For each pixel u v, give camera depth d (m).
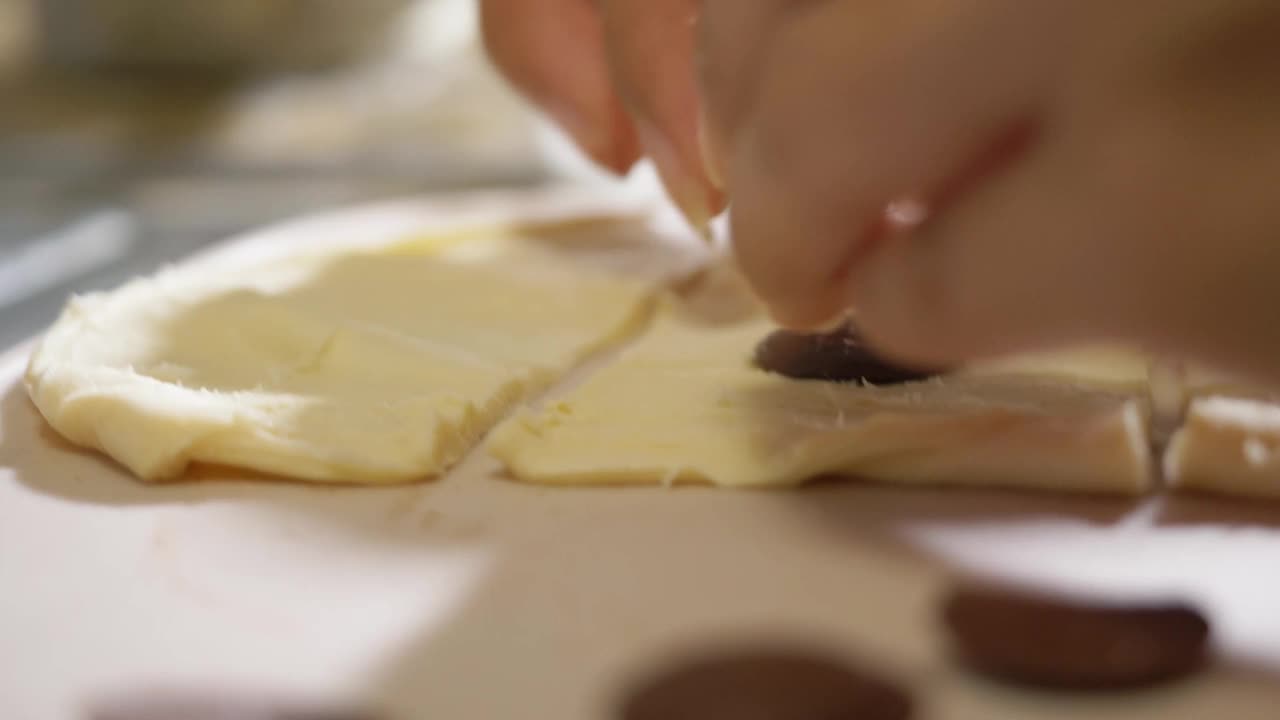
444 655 0.27
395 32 0.88
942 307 0.27
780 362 0.34
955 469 0.31
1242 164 0.25
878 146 0.26
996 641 0.26
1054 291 0.26
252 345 0.35
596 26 0.40
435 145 0.68
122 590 0.28
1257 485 0.30
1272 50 0.25
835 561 0.29
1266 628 0.27
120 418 0.31
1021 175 0.26
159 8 0.83
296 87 0.82
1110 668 0.26
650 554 0.29
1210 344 0.26
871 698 0.26
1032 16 0.25
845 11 0.26
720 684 0.26
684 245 0.45
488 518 0.30
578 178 0.64
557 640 0.27
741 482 0.31
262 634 0.27
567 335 0.37
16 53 0.84
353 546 0.29
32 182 0.59
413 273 0.40
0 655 0.27
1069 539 0.29
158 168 0.62
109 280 0.47
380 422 0.32
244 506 0.30
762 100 0.27
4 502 0.31
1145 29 0.25
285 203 0.59
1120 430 0.30
